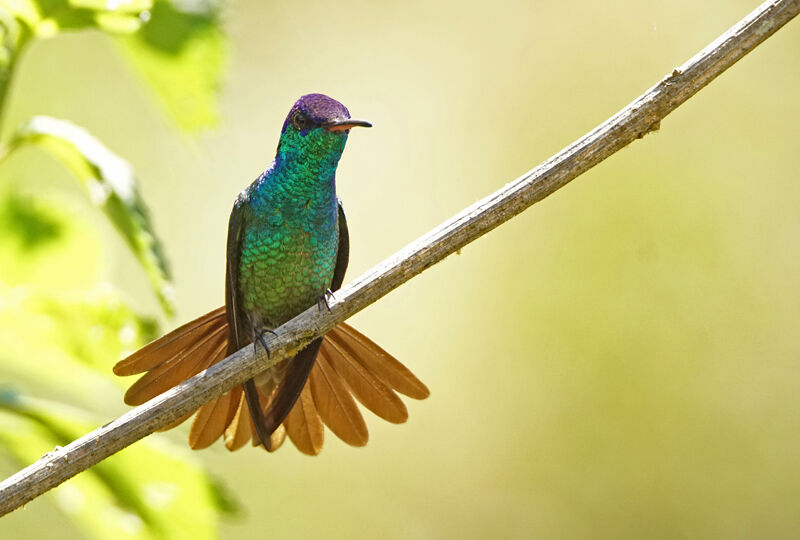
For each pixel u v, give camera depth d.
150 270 4.80
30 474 4.35
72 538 11.08
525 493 13.16
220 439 6.09
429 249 5.04
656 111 4.79
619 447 13.23
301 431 6.11
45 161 8.91
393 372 5.96
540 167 4.91
